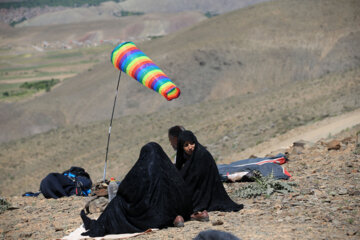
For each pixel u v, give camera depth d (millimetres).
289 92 102062
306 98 87375
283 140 43562
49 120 193000
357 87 76562
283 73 195250
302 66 195875
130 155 84438
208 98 187500
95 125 131750
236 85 192750
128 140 107938
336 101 68625
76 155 104562
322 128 41531
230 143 63875
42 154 111125
